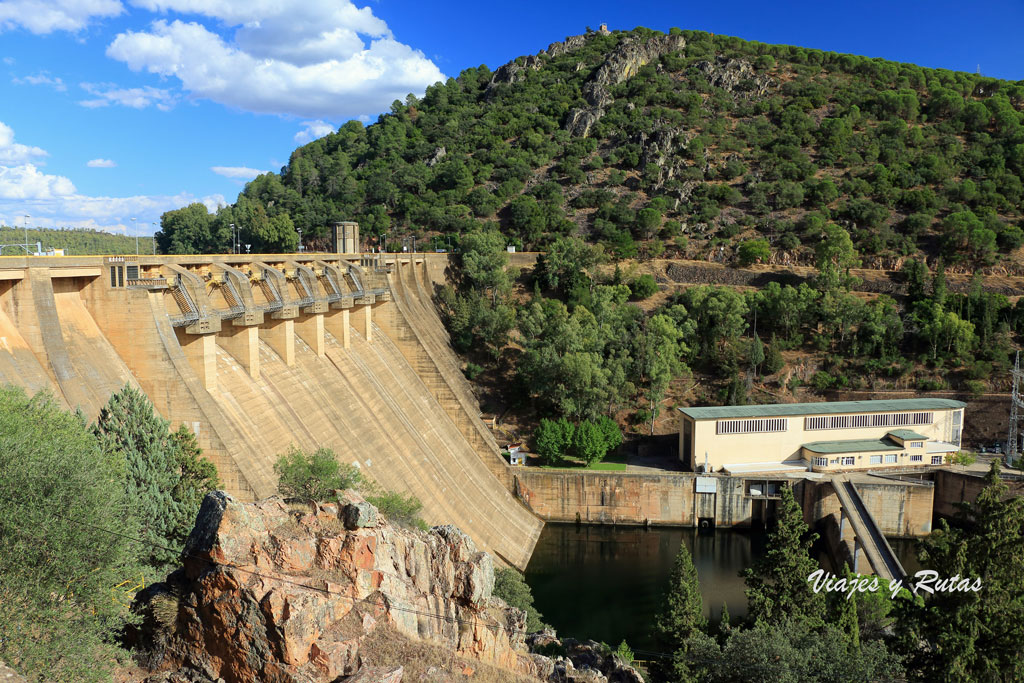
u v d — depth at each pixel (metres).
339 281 91.19
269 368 73.69
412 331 109.94
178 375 55.62
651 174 190.62
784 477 101.75
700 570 89.00
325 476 53.78
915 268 139.88
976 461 109.12
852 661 46.34
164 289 59.78
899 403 111.19
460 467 96.50
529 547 95.94
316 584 31.47
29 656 26.59
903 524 99.88
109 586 32.06
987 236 149.50
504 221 180.12
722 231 167.62
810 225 162.38
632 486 104.44
